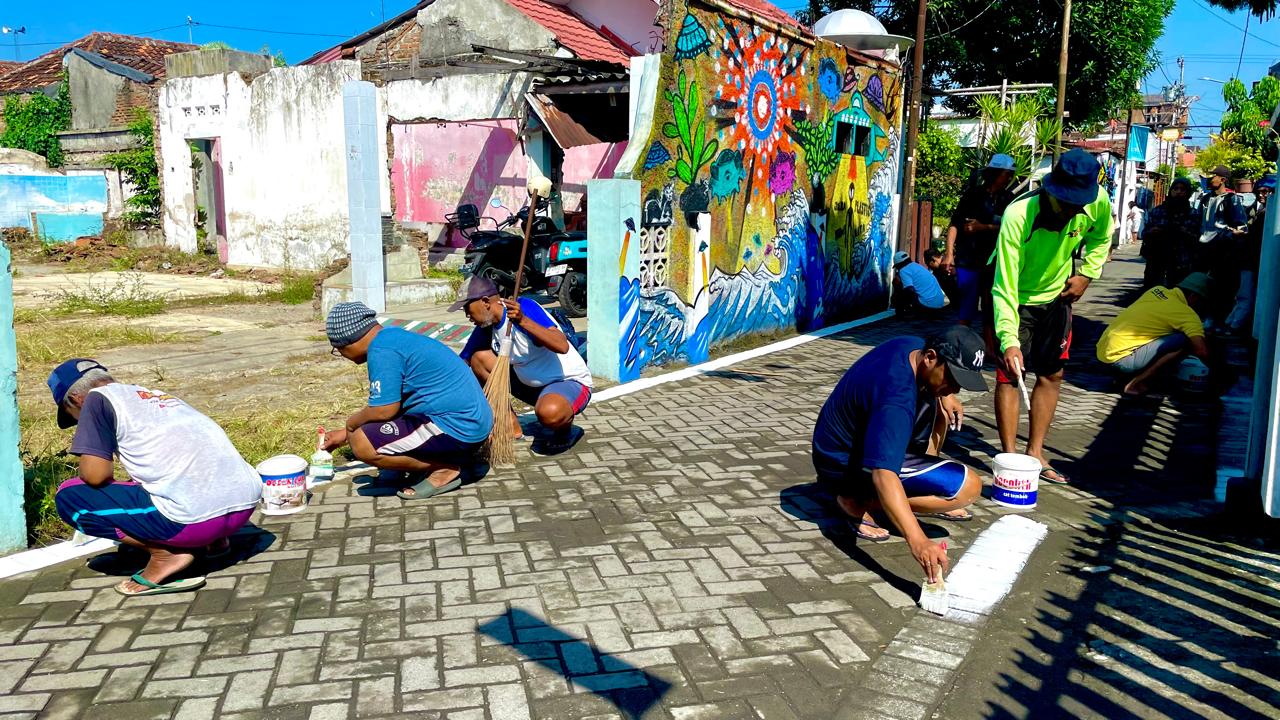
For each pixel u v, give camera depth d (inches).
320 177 647.1
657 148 306.3
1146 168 1513.3
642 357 319.0
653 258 315.9
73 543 166.1
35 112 1050.1
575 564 160.7
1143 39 964.6
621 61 617.6
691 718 114.7
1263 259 174.7
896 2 962.7
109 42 1124.5
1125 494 199.8
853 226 476.4
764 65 364.8
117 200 928.9
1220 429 251.3
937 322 474.0
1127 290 623.2
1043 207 194.2
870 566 161.3
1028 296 205.9
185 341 399.2
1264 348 174.1
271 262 696.4
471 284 212.2
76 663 126.0
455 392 188.4
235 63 711.1
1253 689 121.1
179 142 764.6
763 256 387.2
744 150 359.6
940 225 803.4
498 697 118.4
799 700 119.0
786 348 385.4
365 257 436.5
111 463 141.0
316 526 178.4
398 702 117.0
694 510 188.2
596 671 125.1
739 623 139.4
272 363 348.2
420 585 151.7
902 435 147.9
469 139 616.1
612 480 207.0
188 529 144.9
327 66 623.5
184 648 130.4
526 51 550.0
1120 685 123.0
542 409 218.7
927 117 833.5
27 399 285.0
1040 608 145.5
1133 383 294.4
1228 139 1283.2
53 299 527.2
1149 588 152.4
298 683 121.3
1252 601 147.3
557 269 451.8
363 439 188.1
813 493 199.0
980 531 177.8
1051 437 247.0
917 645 133.2
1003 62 1002.7
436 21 647.8
